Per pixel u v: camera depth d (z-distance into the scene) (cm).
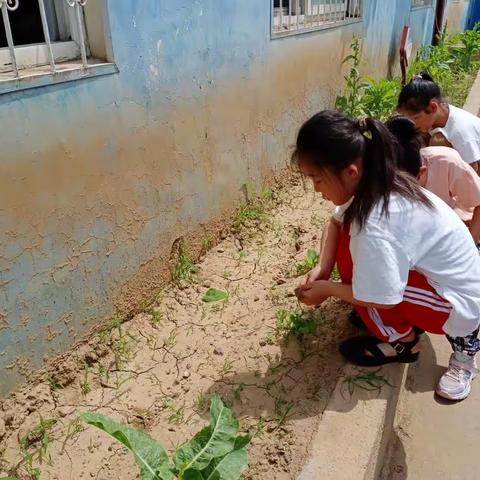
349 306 279
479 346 237
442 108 295
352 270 221
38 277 215
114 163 241
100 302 249
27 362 219
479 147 297
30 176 203
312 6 439
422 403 241
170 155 277
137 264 267
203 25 287
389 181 190
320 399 228
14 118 193
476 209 265
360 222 193
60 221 219
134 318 270
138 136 252
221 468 163
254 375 242
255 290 301
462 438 225
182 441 211
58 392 228
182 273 300
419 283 214
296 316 257
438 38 956
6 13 185
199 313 281
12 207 199
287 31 386
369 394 220
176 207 290
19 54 209
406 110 293
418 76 305
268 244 346
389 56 688
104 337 251
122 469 200
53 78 203
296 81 418
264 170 387
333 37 482
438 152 263
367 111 534
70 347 237
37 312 218
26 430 211
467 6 1227
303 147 189
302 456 202
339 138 183
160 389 235
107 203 241
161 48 257
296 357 251
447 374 243
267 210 384
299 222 376
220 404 177
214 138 315
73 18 225
